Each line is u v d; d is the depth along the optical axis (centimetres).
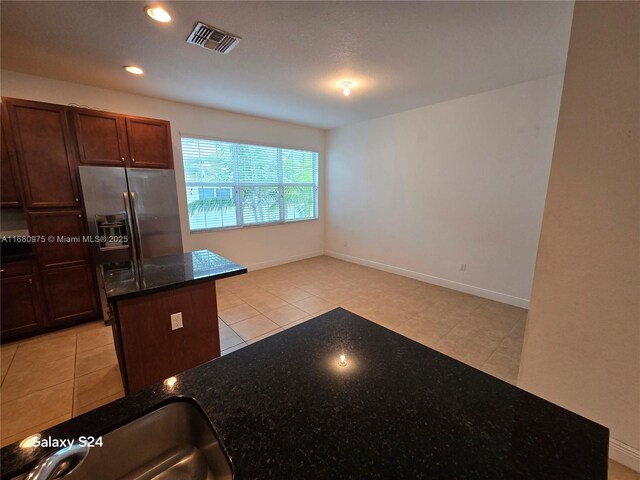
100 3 169
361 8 175
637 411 130
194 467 75
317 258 563
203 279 186
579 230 133
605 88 119
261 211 480
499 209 336
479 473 55
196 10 177
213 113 400
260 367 88
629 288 125
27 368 219
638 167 117
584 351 139
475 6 173
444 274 398
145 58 240
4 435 159
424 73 274
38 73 271
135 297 161
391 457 58
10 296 250
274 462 57
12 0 165
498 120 323
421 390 77
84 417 69
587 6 119
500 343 252
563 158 133
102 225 281
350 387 79
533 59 244
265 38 210
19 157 246
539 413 69
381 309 323
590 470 55
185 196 392
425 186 404
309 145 525
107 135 283
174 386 79
